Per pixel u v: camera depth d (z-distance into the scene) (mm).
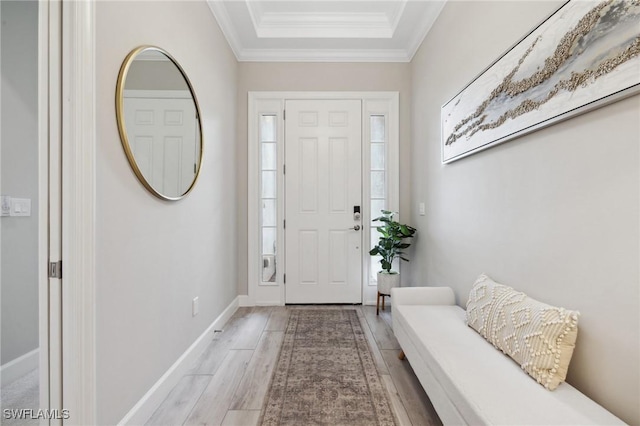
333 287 3420
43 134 1165
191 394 1744
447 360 1340
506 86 1601
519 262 1543
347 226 3410
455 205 2268
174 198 1824
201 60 2289
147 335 1586
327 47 3287
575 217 1207
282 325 2793
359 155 3402
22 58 2035
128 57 1425
